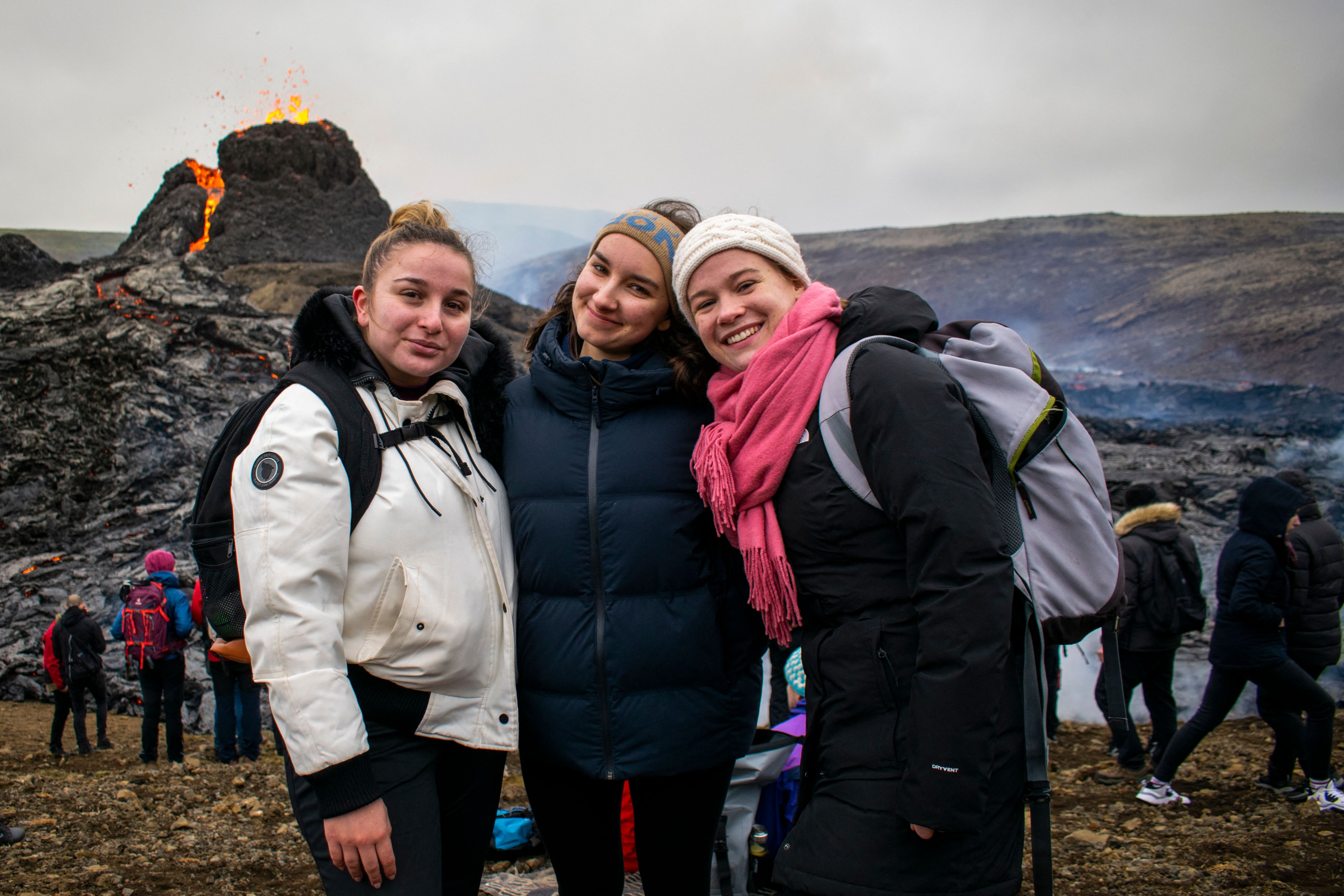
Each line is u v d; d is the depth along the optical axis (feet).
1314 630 15.90
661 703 7.12
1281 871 12.00
